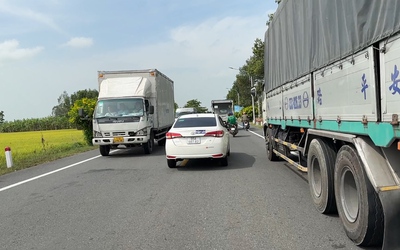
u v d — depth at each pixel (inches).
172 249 176.6
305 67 254.8
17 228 220.4
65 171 452.4
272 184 316.5
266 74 452.8
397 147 138.2
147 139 594.9
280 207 241.9
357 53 162.2
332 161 210.8
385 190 145.3
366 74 153.3
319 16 218.7
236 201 262.5
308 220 211.3
